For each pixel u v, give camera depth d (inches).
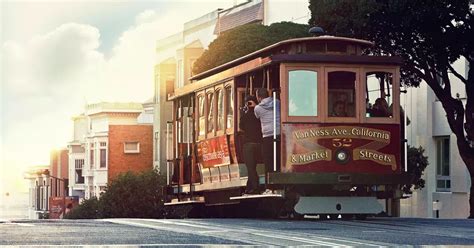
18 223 730.8
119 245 479.2
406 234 618.5
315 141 898.1
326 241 540.1
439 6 1294.3
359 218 925.2
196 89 1117.1
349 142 903.7
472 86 1359.5
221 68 1059.3
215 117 1044.5
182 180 1207.6
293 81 898.1
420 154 1610.5
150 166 3159.5
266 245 494.0
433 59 1373.0
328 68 902.4
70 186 3757.4
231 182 1000.2
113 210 2349.9
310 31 976.9
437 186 1758.1
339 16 1342.3
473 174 1370.6
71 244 485.7
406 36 1346.0
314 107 900.0
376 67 913.5
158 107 2760.8
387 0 1311.5
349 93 911.7
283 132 892.6
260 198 935.0
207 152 1075.9
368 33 1334.9
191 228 672.4
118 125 3149.6
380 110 916.0
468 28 1331.2
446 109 1381.6
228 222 805.2
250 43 1696.6
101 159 3324.3
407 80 1441.9
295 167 892.0
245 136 940.6
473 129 1359.5
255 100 939.3
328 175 895.1
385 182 911.0
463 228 707.4
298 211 886.4
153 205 2341.3
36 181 4443.9
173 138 1240.8
